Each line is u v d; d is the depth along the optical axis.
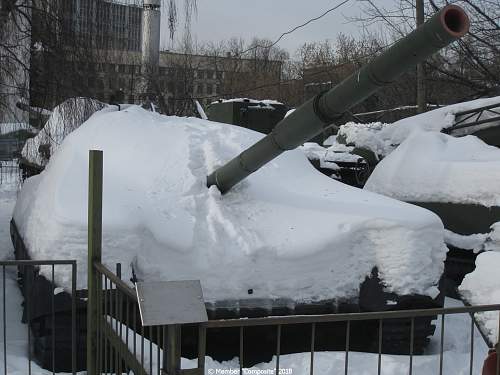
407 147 10.19
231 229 5.66
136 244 5.26
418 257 5.61
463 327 6.55
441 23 3.76
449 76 18.98
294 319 2.79
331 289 5.63
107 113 7.66
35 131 9.62
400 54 4.07
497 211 8.24
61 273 4.99
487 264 4.50
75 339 4.70
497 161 8.73
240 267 5.43
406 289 5.52
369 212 5.86
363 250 5.73
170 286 2.64
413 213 5.84
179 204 5.87
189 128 7.22
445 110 11.68
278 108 12.62
